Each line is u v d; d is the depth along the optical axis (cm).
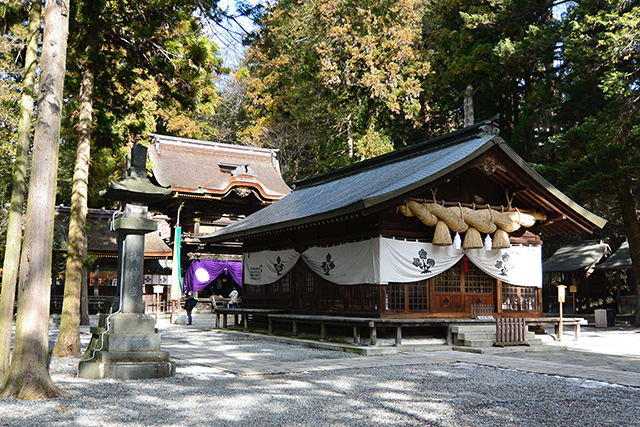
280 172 4425
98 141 1777
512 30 3338
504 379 1036
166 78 1664
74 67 1565
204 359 1322
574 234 4522
